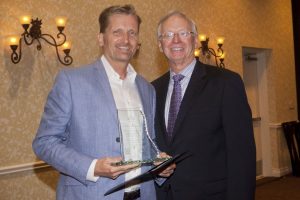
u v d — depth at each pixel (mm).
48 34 3273
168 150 1788
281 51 5996
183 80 1907
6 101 3008
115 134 1461
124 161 1356
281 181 5457
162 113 1901
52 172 3299
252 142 1719
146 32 4113
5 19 3010
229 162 1698
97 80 1520
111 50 1535
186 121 1773
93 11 3625
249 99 5730
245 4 5402
